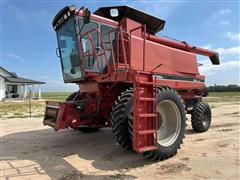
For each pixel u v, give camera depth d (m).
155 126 4.40
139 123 4.16
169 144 4.87
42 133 7.87
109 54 5.99
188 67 7.73
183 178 3.83
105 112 6.05
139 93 4.23
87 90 6.27
